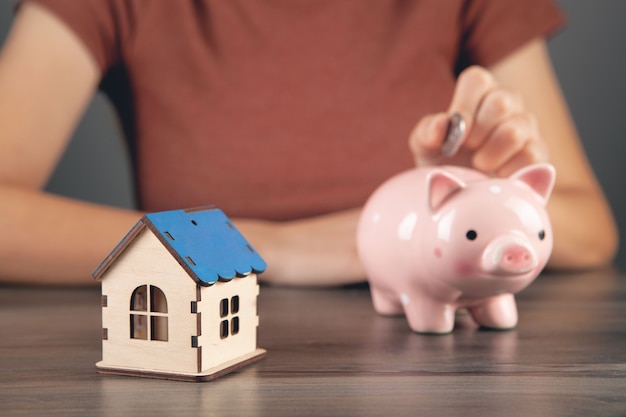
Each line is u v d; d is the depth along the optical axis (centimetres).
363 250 80
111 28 138
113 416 49
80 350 67
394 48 140
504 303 75
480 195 71
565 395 53
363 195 135
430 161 85
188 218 61
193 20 137
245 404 51
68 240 107
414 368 61
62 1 135
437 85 141
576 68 204
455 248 70
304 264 102
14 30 138
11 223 107
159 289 58
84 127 194
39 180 133
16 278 106
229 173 136
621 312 84
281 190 135
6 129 128
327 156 136
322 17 139
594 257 121
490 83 83
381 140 137
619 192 207
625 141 205
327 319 81
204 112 137
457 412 49
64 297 96
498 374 59
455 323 79
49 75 133
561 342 70
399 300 79
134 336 59
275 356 65
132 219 113
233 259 61
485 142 82
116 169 196
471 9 146
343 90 138
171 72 138
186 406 51
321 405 51
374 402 51
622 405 51
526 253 68
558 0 202
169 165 138
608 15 203
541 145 83
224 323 61
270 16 138
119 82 146
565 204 126
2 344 69
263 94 137
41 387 55
